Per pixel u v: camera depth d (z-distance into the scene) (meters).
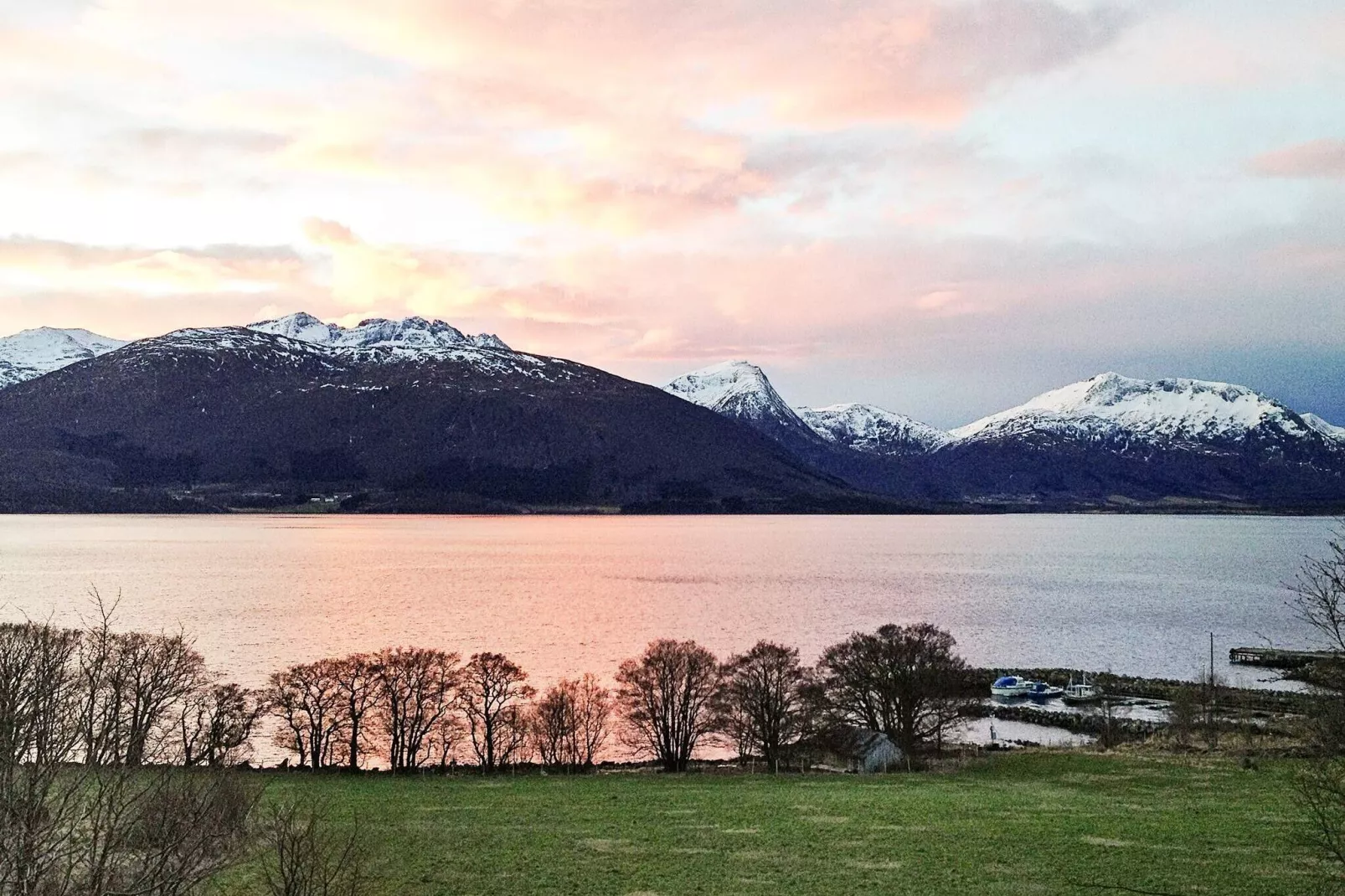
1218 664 125.94
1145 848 38.22
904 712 74.06
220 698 69.31
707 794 52.78
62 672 26.95
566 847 39.59
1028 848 38.66
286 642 125.69
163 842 19.17
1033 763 62.31
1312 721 35.75
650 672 81.00
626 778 63.34
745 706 74.44
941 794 51.78
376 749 78.38
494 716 78.75
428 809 48.00
